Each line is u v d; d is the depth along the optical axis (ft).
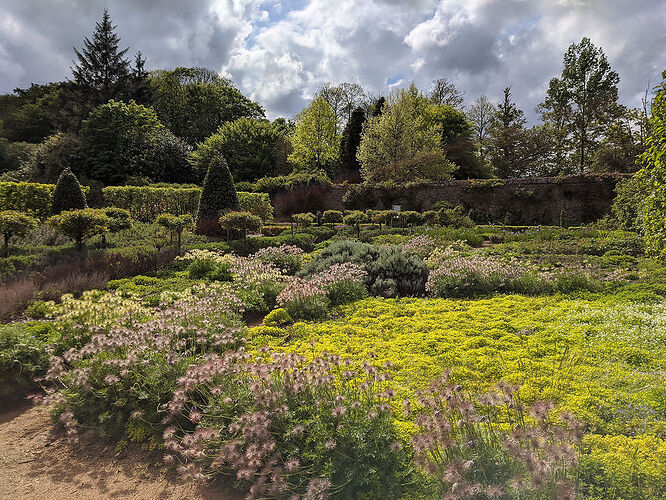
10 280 27.07
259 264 29.01
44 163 94.07
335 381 11.36
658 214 23.36
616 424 10.59
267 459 9.26
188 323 16.51
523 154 142.10
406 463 9.14
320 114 133.90
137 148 101.65
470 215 88.22
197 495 9.58
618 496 7.83
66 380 13.34
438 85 160.45
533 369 14.53
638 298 22.68
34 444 11.91
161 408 11.74
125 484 10.11
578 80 133.18
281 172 137.39
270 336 18.86
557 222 81.76
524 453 7.44
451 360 15.43
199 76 169.37
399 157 111.75
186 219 39.40
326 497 8.19
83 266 30.40
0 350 14.69
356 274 26.63
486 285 26.78
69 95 119.34
